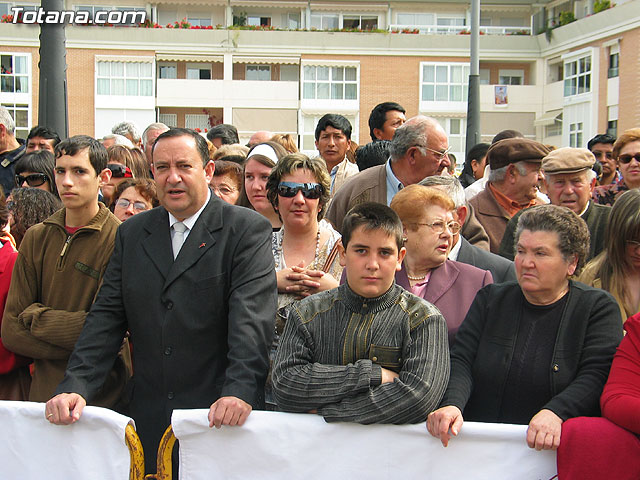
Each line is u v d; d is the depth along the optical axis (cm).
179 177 275
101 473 256
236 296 270
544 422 226
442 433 227
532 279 246
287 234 345
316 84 3534
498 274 335
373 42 3525
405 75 3550
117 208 444
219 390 273
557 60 3478
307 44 3509
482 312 267
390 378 238
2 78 3353
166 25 3600
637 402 221
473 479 236
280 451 244
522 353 250
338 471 241
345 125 642
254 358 258
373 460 240
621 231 287
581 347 244
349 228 249
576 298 252
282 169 338
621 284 291
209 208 287
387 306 250
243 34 3475
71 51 3428
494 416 252
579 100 3278
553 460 232
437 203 305
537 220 250
